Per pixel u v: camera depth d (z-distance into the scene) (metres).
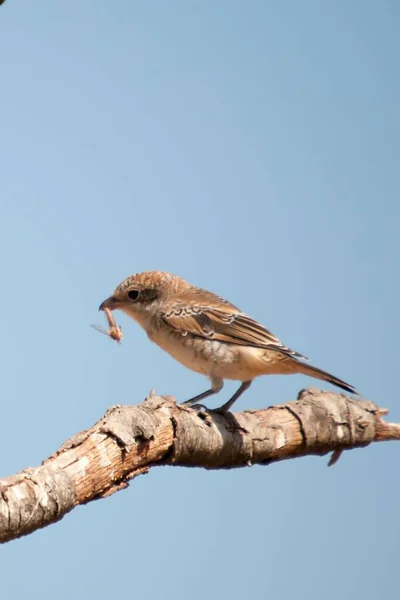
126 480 9.50
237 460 11.16
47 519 7.90
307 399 12.28
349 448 12.49
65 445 8.65
